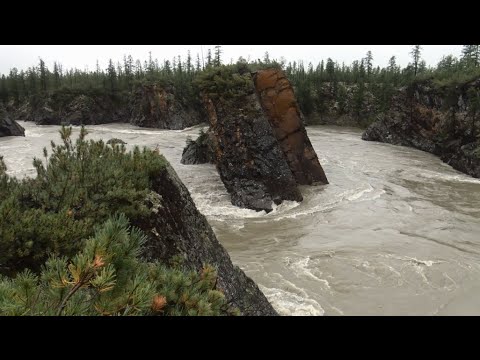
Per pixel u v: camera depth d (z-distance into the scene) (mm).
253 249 15695
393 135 49312
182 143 46969
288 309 10891
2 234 4719
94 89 84625
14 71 120750
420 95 46406
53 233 5023
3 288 2471
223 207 21719
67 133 7730
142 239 3010
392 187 26422
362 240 16594
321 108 80500
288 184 22594
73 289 2424
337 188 25406
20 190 6371
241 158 23031
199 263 7758
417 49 78188
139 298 2645
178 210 8148
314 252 15227
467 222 19250
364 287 12422
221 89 24562
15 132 52969
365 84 83562
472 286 12625
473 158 31938
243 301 8391
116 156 7961
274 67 26547
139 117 76500
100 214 6340
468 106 38719
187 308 3355
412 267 13891
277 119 25875
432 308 11219
